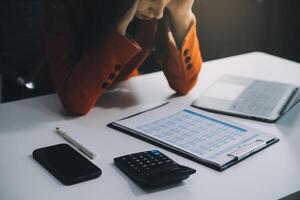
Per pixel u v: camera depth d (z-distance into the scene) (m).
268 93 1.33
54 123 1.19
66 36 1.24
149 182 0.88
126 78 1.45
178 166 0.94
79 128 1.16
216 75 1.50
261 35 2.67
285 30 2.65
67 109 1.23
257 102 1.27
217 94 1.33
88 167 0.95
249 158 1.01
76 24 1.25
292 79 1.47
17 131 1.14
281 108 1.23
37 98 1.34
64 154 1.00
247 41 2.67
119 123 1.16
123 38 1.19
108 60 1.20
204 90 1.39
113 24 1.19
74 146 1.07
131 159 0.96
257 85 1.38
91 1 1.22
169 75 1.35
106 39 1.20
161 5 1.20
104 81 1.22
